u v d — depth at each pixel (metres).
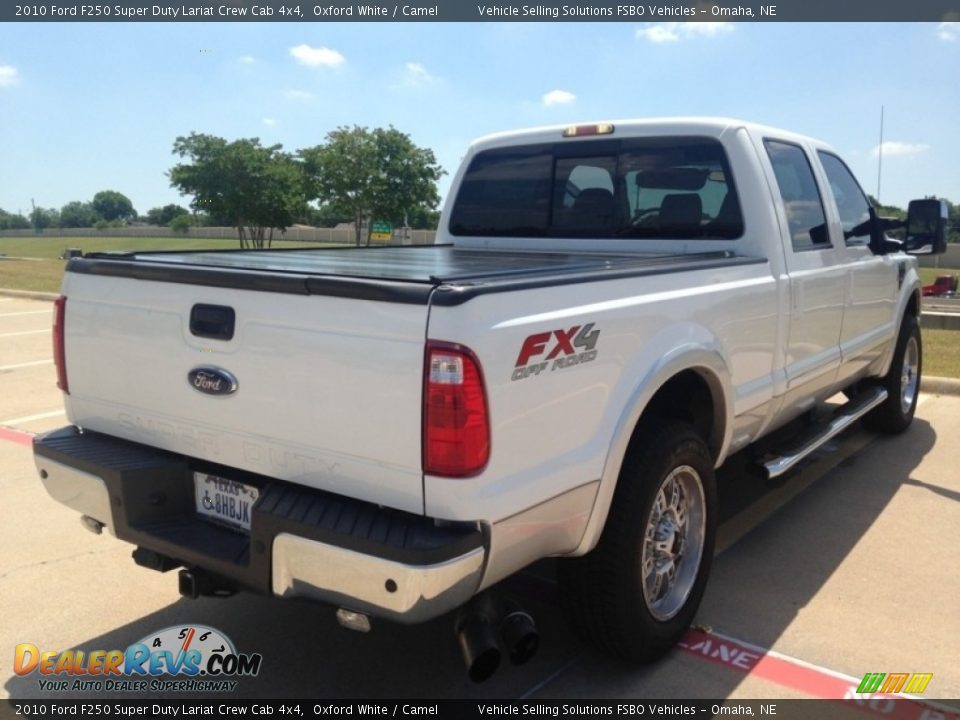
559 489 2.69
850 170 5.46
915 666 3.31
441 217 5.41
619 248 4.61
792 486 5.37
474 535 2.43
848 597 3.88
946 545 4.47
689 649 3.43
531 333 2.54
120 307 3.09
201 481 3.04
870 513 4.92
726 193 4.21
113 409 3.20
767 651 3.42
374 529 2.45
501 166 5.09
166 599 3.84
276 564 2.61
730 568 4.18
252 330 2.71
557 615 3.68
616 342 2.89
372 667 3.30
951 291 27.11
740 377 3.78
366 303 2.47
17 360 9.66
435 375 2.36
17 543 4.42
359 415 2.50
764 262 4.02
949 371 8.66
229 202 30.97
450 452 2.37
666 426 3.21
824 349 4.71
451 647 3.45
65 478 3.18
